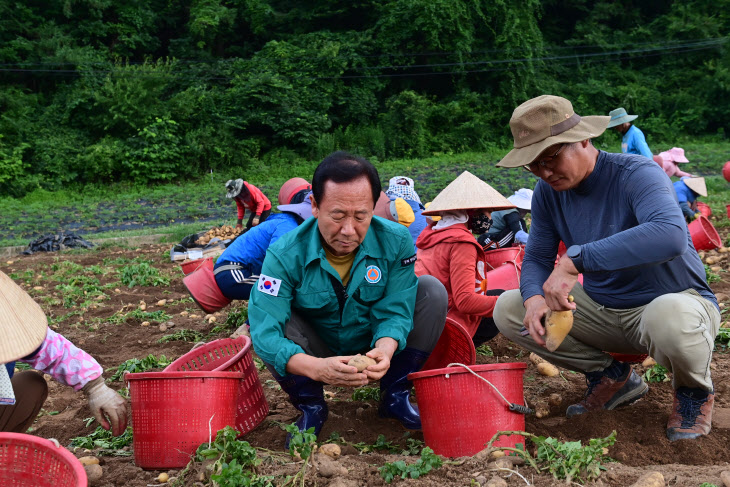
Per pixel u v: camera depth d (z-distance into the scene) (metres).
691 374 3.33
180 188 29.84
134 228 21.02
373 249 3.41
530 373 4.88
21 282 9.95
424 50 40.75
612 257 3.09
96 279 9.69
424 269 4.47
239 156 33.41
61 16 38.69
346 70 39.19
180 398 3.14
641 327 3.39
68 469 2.44
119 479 3.12
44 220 22.53
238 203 11.21
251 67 37.75
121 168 31.08
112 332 6.80
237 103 35.00
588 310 3.67
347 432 3.69
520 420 3.23
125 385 4.95
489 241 6.32
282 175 32.47
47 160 30.41
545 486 2.73
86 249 14.27
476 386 3.14
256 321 3.35
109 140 31.64
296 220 5.62
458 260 4.34
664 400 4.05
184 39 40.22
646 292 3.49
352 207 3.06
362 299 3.44
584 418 3.68
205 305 5.70
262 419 3.84
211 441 3.13
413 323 3.64
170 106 33.34
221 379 3.21
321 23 42.84
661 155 11.73
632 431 3.56
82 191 30.23
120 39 38.81
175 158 32.06
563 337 3.37
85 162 30.58
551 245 3.77
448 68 40.31
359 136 36.44
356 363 3.04
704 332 3.23
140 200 27.39
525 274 3.72
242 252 5.59
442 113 38.28
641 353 3.79
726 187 20.97
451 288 4.45
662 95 44.38
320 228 3.18
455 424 3.16
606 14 47.00
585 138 3.23
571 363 3.84
